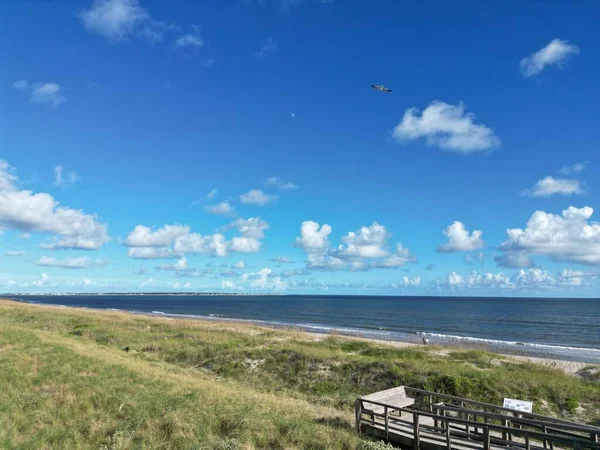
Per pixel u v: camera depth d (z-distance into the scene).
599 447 7.97
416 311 120.44
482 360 24.03
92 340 29.25
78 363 17.52
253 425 11.00
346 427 11.77
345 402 16.66
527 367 22.56
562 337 55.69
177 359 24.53
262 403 13.65
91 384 14.51
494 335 57.50
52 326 35.50
